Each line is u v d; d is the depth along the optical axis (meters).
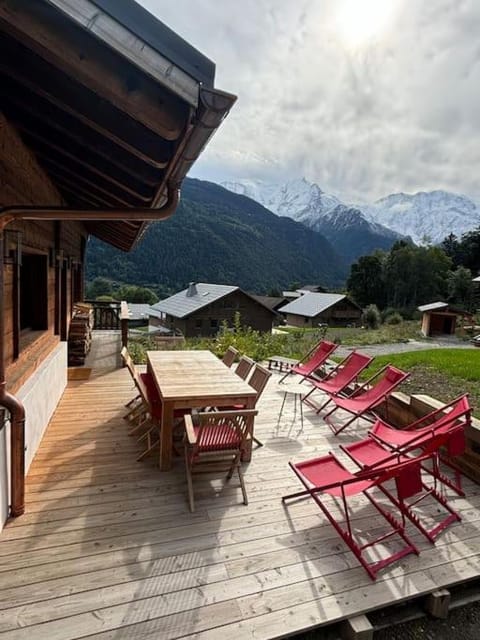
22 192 3.03
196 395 3.26
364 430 4.40
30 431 3.21
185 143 1.78
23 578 2.06
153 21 1.41
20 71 1.75
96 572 2.14
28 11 1.31
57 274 5.23
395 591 2.14
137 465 3.34
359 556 2.32
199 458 2.90
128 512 2.69
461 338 19.59
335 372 5.98
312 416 4.80
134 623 1.85
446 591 2.17
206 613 1.93
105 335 10.56
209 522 2.64
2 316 2.39
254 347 9.56
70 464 3.29
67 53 1.41
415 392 6.53
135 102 1.56
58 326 5.25
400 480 2.56
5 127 2.52
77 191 4.62
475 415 5.21
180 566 2.22
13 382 2.95
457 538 2.63
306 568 2.27
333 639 1.96
